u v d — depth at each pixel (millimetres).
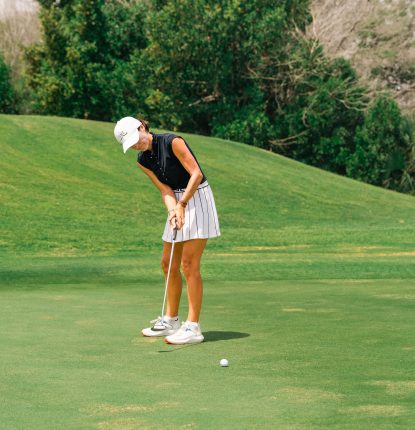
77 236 21688
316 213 30578
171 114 48312
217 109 49469
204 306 7855
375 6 51312
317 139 51094
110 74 48875
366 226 27844
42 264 14648
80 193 27359
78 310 7453
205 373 4645
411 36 51625
